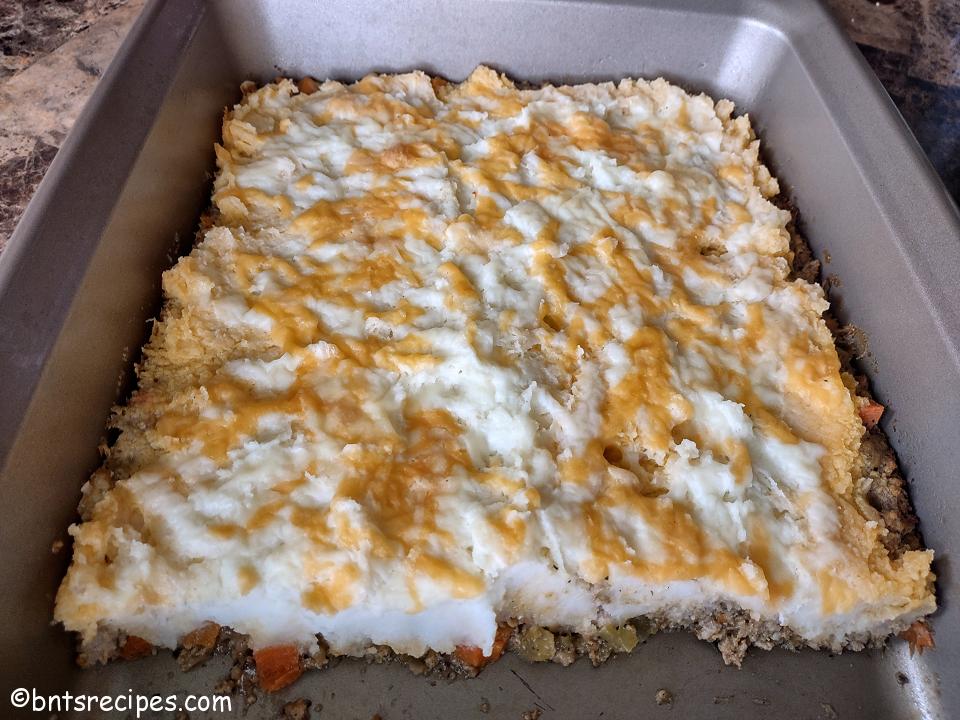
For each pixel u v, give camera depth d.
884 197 0.24
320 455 0.21
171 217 0.25
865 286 0.25
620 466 0.22
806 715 0.21
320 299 0.24
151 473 0.20
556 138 0.29
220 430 0.21
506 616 0.21
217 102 0.28
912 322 0.23
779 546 0.21
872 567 0.21
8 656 0.17
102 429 0.21
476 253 0.25
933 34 0.35
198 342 0.23
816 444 0.23
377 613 0.19
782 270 0.27
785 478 0.23
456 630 0.20
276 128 0.29
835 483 0.23
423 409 0.22
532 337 0.24
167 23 0.26
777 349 0.25
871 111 0.26
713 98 0.32
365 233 0.26
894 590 0.21
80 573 0.19
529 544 0.20
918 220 0.24
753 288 0.26
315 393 0.22
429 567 0.19
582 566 0.20
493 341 0.23
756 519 0.21
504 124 0.30
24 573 0.18
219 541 0.19
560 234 0.26
